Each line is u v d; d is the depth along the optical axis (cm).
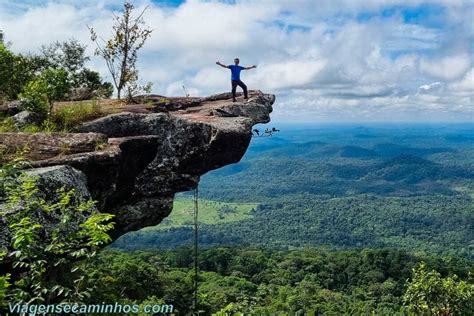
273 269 8869
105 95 2012
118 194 1161
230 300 5344
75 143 967
